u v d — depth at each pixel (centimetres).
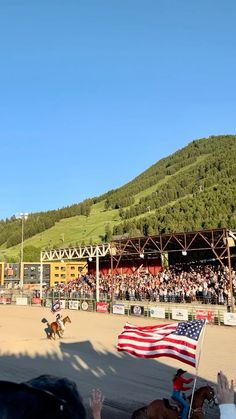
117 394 1574
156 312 4075
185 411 989
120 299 4784
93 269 6184
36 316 4581
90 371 1967
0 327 3662
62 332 3003
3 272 11156
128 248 5097
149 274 5253
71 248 5481
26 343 2698
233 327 3356
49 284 11288
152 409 968
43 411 145
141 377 1847
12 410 142
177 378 1040
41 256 5906
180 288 4275
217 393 288
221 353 2353
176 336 1066
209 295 3853
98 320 4028
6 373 1923
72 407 153
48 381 159
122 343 1118
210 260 4791
